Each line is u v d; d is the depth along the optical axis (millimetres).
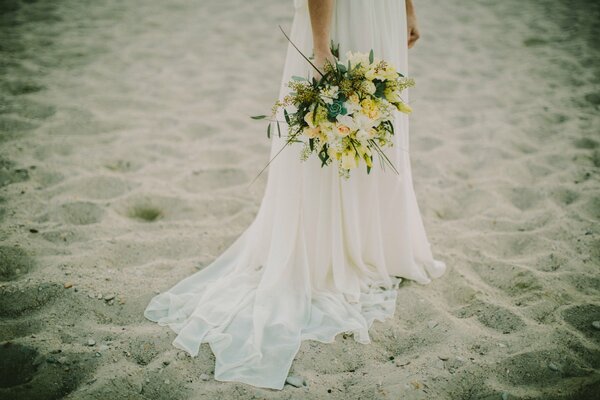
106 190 3041
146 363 1865
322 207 2047
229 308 2055
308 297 2088
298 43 1916
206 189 3148
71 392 1708
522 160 3451
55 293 2162
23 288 2170
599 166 3342
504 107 4293
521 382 1775
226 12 6863
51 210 2771
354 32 1848
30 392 1701
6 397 1679
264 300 2049
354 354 1910
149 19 6410
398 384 1764
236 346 1905
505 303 2186
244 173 3340
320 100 1664
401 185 2135
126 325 2039
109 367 1803
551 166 3371
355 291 2146
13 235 2523
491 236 2684
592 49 5395
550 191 3070
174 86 4609
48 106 4020
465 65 5215
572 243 2582
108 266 2400
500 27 6266
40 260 2367
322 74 1691
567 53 5344
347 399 1716
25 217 2693
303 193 2021
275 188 2154
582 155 3475
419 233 2344
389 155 2059
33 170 3143
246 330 1972
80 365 1813
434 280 2352
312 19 1723
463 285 2299
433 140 3791
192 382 1773
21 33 5598
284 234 2076
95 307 2113
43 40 5449
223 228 2770
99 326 2012
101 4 6863
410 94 4574
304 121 1717
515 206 2998
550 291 2223
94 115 3955
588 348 1903
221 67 5098
